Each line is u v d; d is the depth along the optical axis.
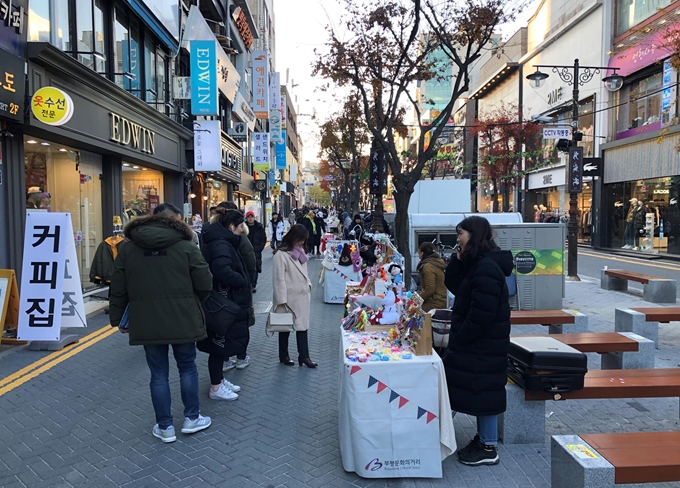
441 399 3.36
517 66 39.75
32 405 4.62
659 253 20.25
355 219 15.70
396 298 4.48
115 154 10.92
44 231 6.25
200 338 3.85
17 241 7.61
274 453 3.75
